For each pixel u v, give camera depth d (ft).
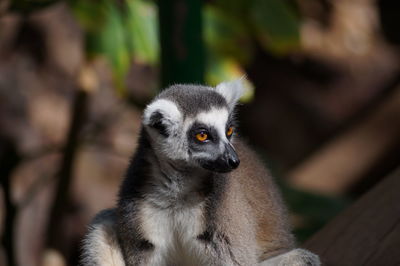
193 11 30.66
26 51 61.21
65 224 57.36
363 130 58.34
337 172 57.11
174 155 25.49
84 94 40.42
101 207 58.44
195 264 26.48
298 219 40.19
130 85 59.98
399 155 57.06
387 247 25.04
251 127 69.26
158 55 35.86
